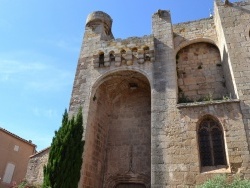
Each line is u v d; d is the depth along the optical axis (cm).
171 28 1836
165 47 1759
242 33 1617
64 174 1300
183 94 1784
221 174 1224
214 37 1883
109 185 1762
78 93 1769
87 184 1542
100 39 1953
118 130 1938
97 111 1797
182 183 1262
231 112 1365
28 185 1772
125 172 1766
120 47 1848
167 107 1504
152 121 1483
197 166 1281
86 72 1850
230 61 1527
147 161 1755
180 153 1341
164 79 1620
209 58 1878
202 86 1783
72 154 1373
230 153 1262
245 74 1455
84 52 1950
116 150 1864
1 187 3155
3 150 3253
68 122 1466
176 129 1416
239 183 1062
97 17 2069
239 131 1300
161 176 1306
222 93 1709
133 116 1964
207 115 1409
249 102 1362
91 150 1645
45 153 2019
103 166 1809
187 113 1445
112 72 1788
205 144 1378
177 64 1917
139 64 1744
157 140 1413
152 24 1897
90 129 1661
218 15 1772
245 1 1747
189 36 1953
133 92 2048
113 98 2055
